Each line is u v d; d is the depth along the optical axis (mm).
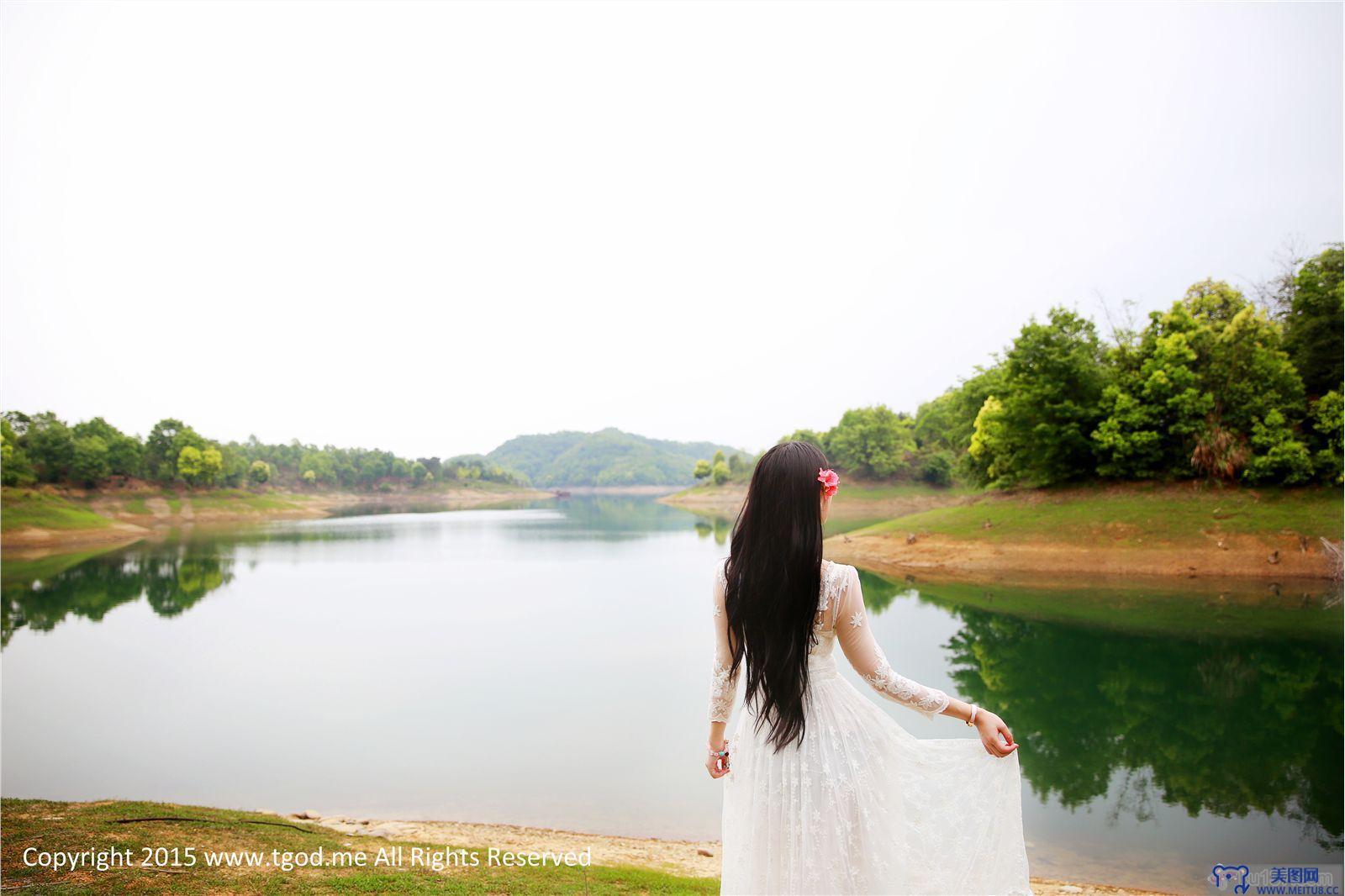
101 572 38125
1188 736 11969
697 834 8562
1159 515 30844
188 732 12781
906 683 2193
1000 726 2229
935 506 76375
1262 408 30500
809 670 2186
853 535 42656
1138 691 14719
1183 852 7844
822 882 2062
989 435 41688
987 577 30250
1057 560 30828
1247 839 8172
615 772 10719
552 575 36406
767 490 2184
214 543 57625
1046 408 35344
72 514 63531
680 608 26578
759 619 2141
